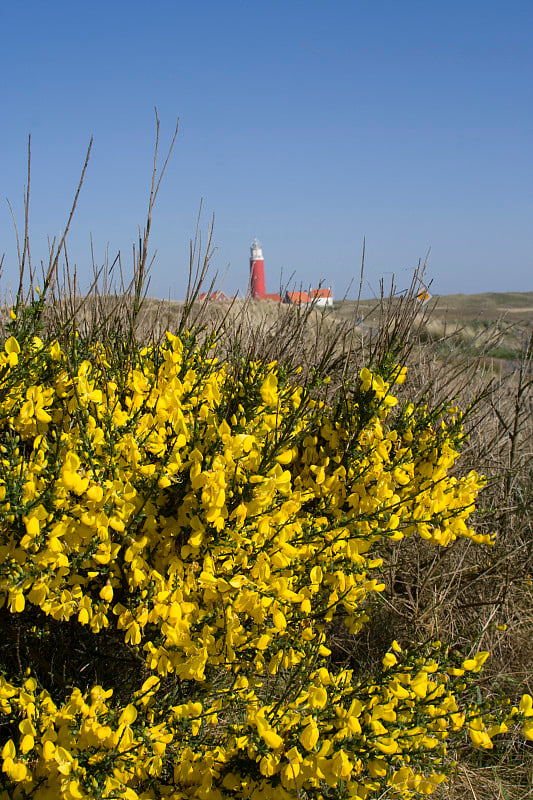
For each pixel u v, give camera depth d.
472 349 4.13
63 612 1.61
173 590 1.72
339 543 2.05
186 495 1.79
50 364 1.92
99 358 2.06
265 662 2.05
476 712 1.88
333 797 1.61
